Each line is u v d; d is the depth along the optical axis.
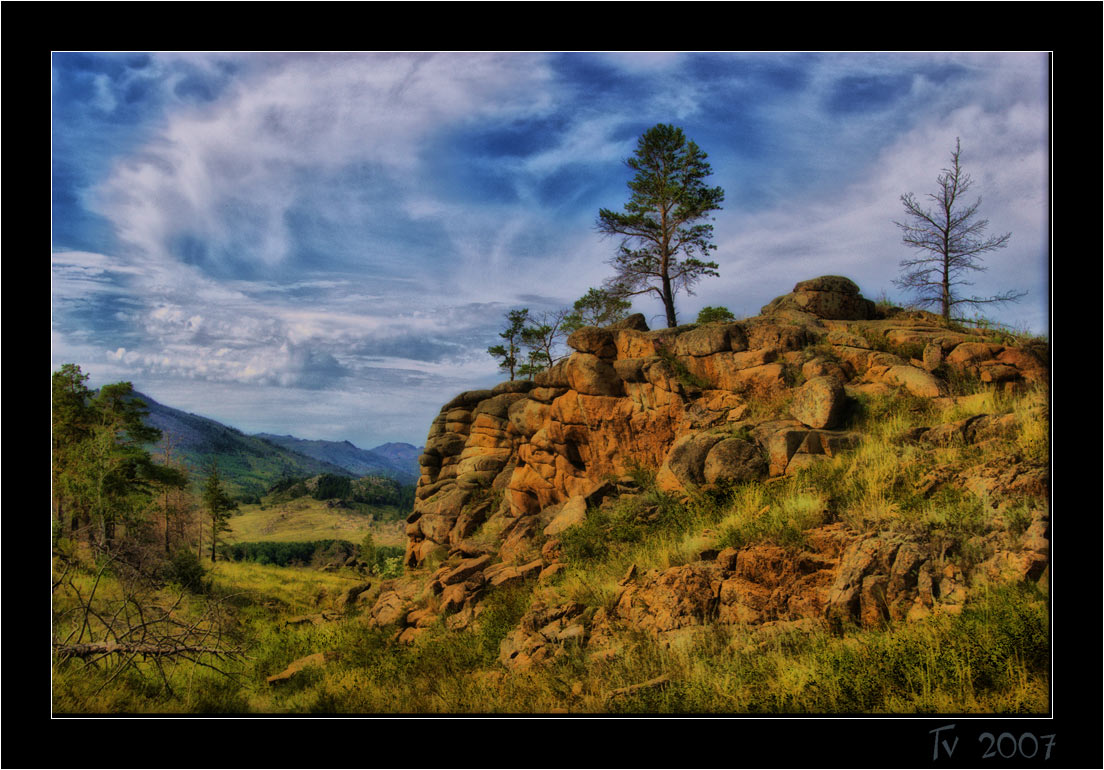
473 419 27.53
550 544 15.01
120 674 10.23
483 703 8.27
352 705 9.35
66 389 31.84
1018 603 7.01
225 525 54.75
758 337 17.17
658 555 11.52
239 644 13.65
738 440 14.06
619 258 31.08
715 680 7.42
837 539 9.34
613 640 9.60
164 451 40.56
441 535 24.30
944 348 15.35
